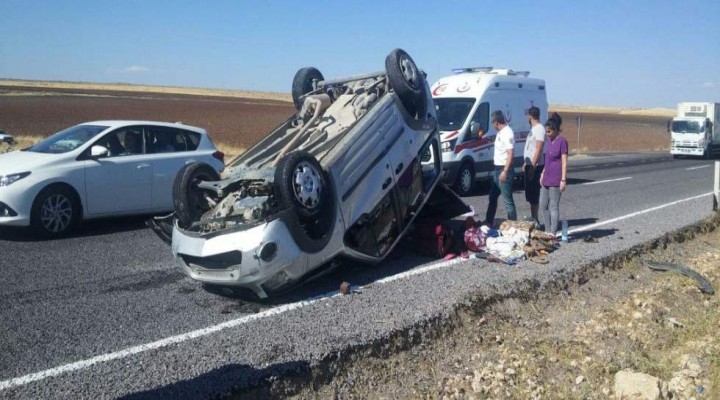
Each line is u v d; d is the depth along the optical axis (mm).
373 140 7531
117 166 10281
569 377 5246
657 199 14484
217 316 6184
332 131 7723
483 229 8648
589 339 5996
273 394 4754
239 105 96062
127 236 9914
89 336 5641
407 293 6699
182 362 5000
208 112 74125
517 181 18797
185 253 6598
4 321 6027
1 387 4598
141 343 5449
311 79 9180
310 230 6949
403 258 8367
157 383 4645
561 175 8969
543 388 5078
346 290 6773
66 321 6039
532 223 8836
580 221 11102
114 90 139250
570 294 7340
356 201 7254
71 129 10812
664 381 5152
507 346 5828
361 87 8289
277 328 5730
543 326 6355
